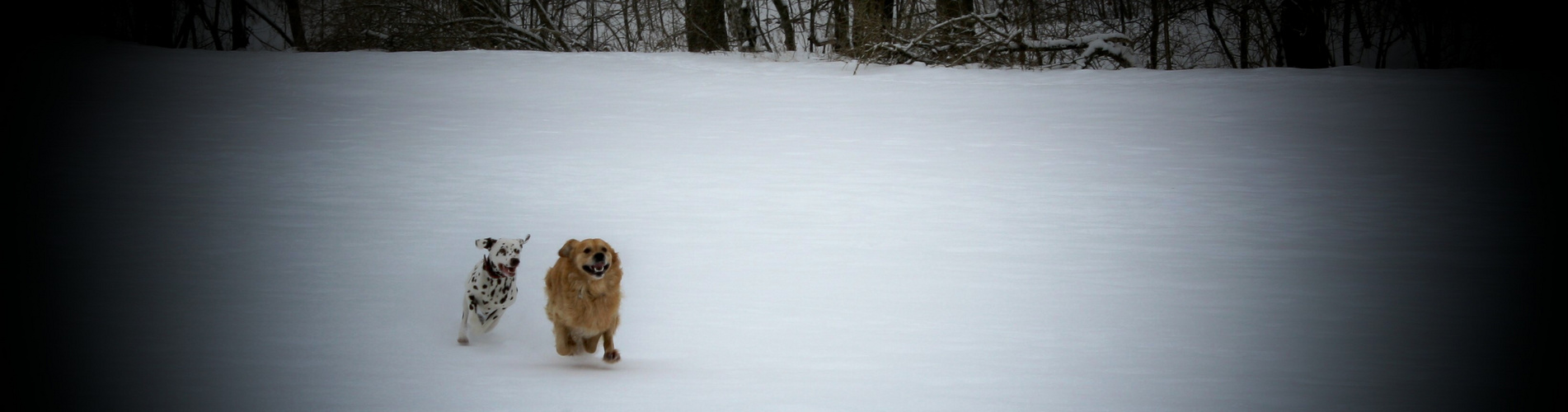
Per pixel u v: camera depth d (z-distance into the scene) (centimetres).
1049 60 3406
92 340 732
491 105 2388
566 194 1388
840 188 1459
